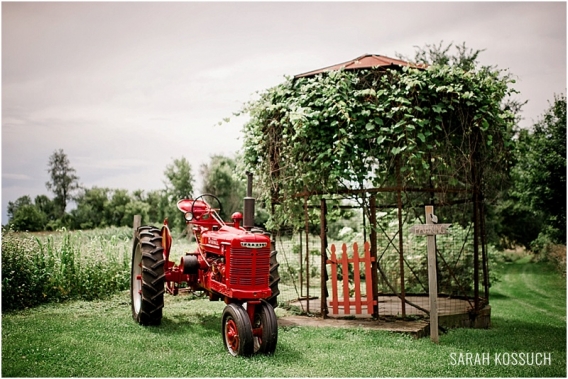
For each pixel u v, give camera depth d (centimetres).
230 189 3244
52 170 4100
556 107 1577
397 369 533
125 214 4103
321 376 505
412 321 747
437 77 740
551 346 675
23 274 851
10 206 3238
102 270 962
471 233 1143
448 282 1105
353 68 757
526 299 1288
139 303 738
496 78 786
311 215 871
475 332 734
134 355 558
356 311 756
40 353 553
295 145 754
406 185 771
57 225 3606
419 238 1109
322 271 782
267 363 537
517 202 2233
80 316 765
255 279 586
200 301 922
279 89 799
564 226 1744
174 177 3428
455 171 764
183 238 2052
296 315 800
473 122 753
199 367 520
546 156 1591
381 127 718
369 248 766
